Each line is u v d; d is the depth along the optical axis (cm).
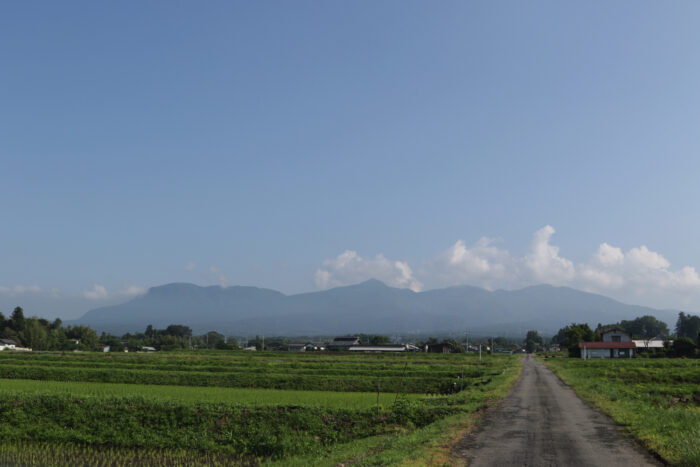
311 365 7338
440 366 7381
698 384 5000
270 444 2720
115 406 3128
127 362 7575
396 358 10138
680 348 10950
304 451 2647
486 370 6819
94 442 2902
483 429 2152
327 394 4394
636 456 1639
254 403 3114
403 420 2862
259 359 9281
